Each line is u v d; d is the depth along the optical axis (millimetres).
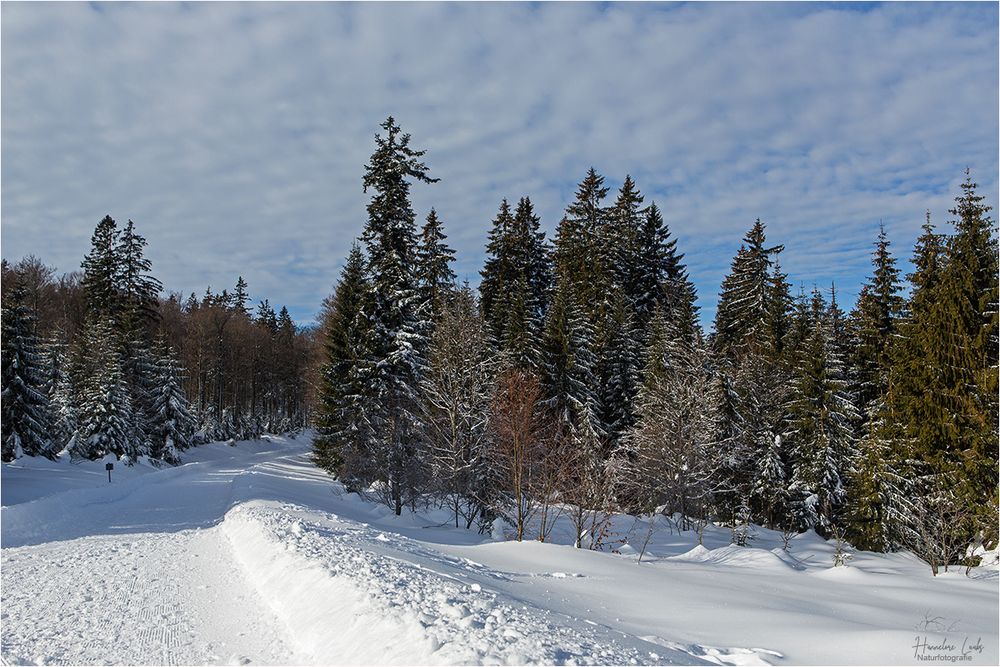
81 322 60156
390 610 6820
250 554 11969
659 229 55625
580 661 5617
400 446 27719
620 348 41469
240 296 98938
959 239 26812
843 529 31906
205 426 66750
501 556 15805
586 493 24062
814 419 32156
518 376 26297
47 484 31891
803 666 6840
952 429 25609
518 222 55344
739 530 29312
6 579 10742
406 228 31125
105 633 7426
